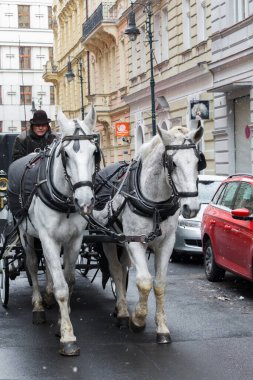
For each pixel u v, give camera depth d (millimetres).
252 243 10266
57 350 7660
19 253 10125
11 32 73625
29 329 8711
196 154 7133
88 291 11453
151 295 11102
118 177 8453
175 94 28734
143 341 8000
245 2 22188
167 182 7422
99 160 7246
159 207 7684
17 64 73750
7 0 73250
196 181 7109
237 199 11508
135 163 8164
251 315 9469
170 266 14688
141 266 7727
